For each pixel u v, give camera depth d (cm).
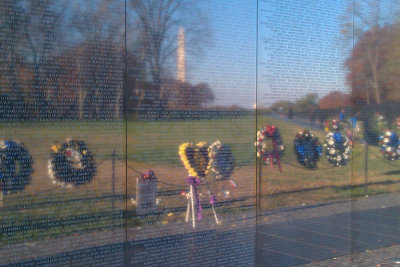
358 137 666
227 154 529
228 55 530
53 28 415
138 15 464
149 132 471
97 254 439
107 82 445
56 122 418
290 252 573
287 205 582
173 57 489
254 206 548
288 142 586
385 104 696
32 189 409
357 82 662
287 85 584
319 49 617
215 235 513
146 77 469
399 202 696
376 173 684
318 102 618
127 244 456
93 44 436
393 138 700
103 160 444
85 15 432
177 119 491
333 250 604
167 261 480
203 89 511
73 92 427
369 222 654
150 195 471
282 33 577
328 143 628
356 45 660
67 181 425
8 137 398
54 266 418
